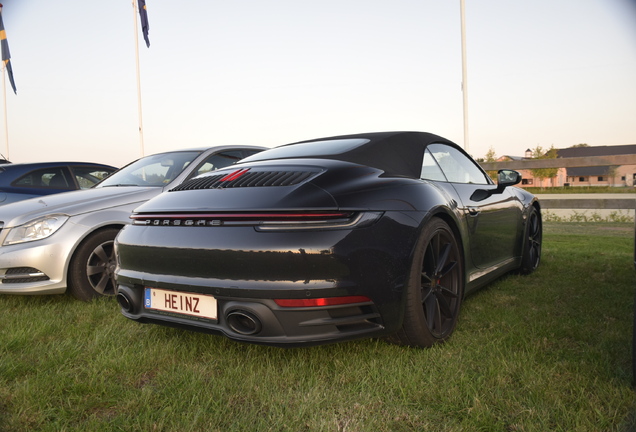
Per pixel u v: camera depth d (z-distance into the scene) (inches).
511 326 96.0
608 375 70.0
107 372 78.5
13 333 98.3
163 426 61.5
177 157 165.6
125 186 152.2
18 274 123.3
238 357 84.0
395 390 69.5
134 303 85.0
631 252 186.1
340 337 71.4
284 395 69.0
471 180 120.6
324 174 79.5
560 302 115.3
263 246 68.9
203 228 75.2
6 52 904.9
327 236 69.6
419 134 109.1
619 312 104.2
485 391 67.5
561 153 3056.1
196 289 74.3
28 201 143.2
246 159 106.4
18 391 70.9
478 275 109.8
